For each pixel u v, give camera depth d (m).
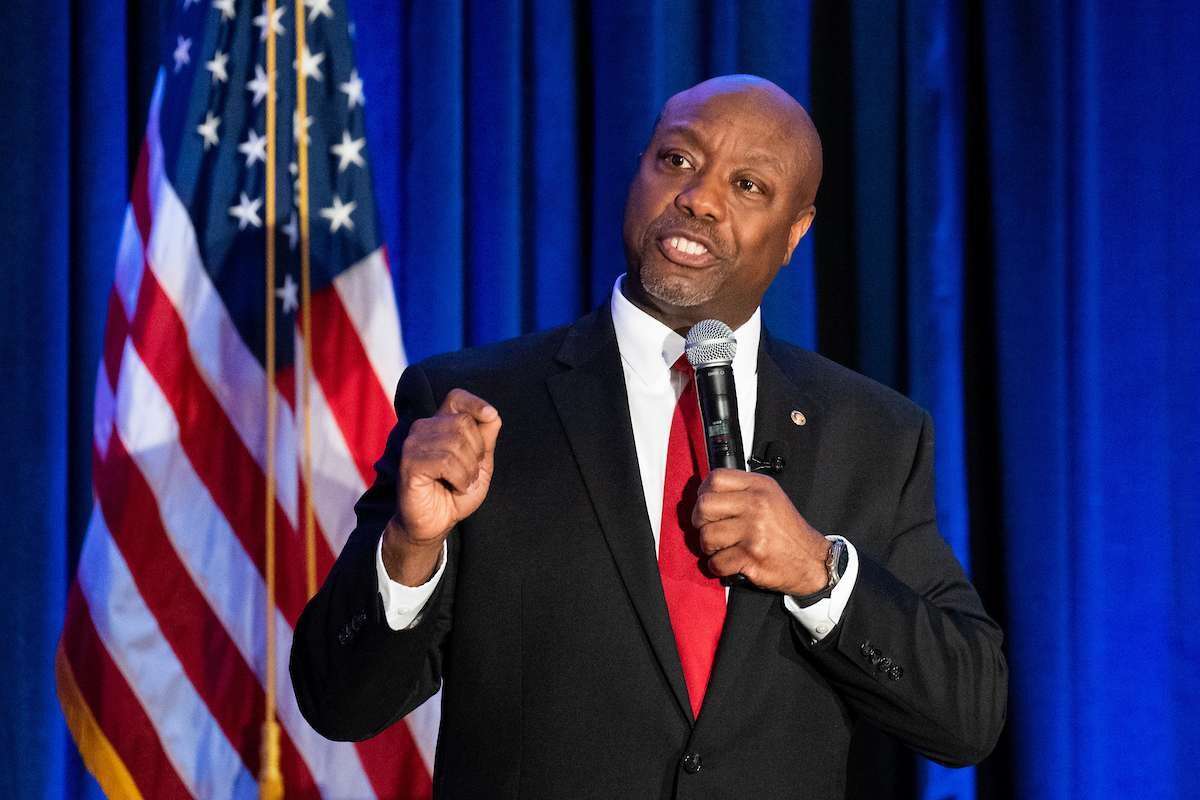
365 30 8.58
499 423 4.33
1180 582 8.45
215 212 7.73
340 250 7.87
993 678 4.93
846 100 8.95
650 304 5.21
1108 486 8.52
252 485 7.61
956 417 8.45
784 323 8.46
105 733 7.31
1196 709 8.38
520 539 4.84
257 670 7.51
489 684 4.75
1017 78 8.60
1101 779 8.32
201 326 7.62
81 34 8.37
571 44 8.66
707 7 8.70
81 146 8.34
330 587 4.84
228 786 7.40
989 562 8.67
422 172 8.40
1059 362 8.41
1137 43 8.71
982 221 8.82
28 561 8.02
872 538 5.10
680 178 5.16
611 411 5.01
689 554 4.81
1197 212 8.62
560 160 8.58
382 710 4.77
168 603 7.43
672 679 4.61
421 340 8.34
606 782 4.57
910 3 8.66
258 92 7.91
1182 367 8.55
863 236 8.79
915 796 8.40
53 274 8.16
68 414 8.25
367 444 7.70
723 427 4.62
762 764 4.66
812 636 4.73
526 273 8.56
